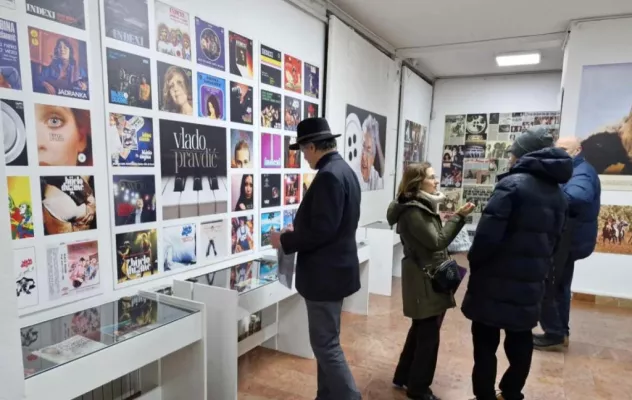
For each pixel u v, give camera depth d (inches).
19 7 59.2
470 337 126.4
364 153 177.5
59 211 66.6
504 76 255.0
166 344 66.6
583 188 108.7
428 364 85.4
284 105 125.0
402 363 94.0
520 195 71.6
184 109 89.7
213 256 101.2
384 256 166.7
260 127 114.9
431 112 274.8
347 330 130.5
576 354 116.8
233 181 106.0
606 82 159.6
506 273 73.7
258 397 92.7
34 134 62.2
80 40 68.1
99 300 74.3
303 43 133.4
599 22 158.2
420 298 82.1
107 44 72.7
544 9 150.9
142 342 62.7
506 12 154.9
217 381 84.1
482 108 262.4
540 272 73.7
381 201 199.9
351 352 114.7
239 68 105.4
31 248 62.9
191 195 93.2
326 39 146.5
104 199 74.1
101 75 72.1
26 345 58.4
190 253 94.1
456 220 79.2
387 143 203.5
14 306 38.3
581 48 162.2
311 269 75.3
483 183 265.1
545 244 73.3
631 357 115.3
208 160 97.3
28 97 61.1
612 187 160.7
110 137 74.3
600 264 164.1
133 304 75.5
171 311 72.7
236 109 105.3
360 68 167.5
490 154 262.2
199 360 74.6
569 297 120.4
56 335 61.9
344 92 155.8
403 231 82.8
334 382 77.0
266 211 119.7
